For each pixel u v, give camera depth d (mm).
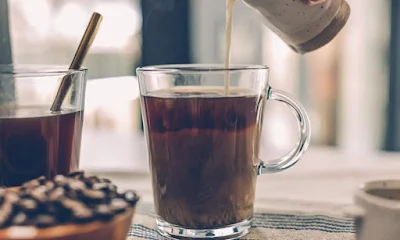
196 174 448
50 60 891
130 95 910
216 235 458
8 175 444
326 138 1040
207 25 955
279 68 990
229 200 456
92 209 374
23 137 440
